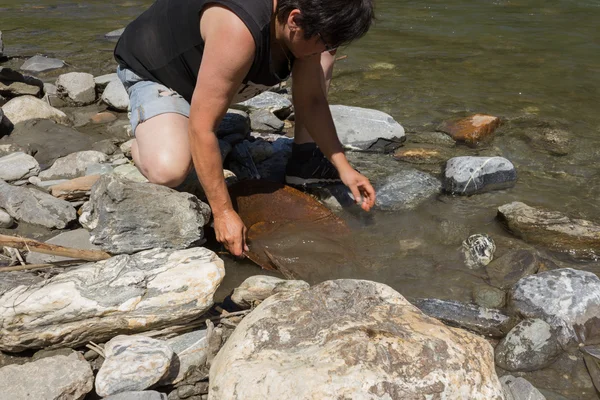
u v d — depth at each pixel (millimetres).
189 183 3094
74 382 2037
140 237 2580
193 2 2750
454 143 4027
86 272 2352
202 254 2453
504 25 6641
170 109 2945
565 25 6633
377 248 2957
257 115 4195
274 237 2930
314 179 3393
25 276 2512
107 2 7504
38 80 4559
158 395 1996
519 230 3051
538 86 4953
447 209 3295
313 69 3006
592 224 3051
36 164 3475
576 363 2326
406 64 5434
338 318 2094
